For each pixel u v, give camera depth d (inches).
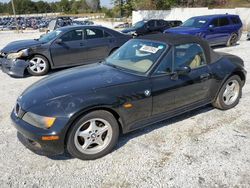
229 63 166.6
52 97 111.3
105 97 113.3
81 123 110.3
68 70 147.8
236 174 107.0
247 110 171.8
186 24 456.4
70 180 105.0
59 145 107.2
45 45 271.3
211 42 431.2
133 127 127.9
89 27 297.6
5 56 262.2
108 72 134.5
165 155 121.3
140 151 124.8
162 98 133.0
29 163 116.6
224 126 149.6
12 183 103.5
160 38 150.4
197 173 108.1
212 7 1192.2
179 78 138.4
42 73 275.4
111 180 104.8
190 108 151.3
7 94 213.9
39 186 101.7
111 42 308.7
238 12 850.8
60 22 746.8
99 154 119.0
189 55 146.6
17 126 113.0
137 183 102.8
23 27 1318.9
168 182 103.0
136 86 123.3
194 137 137.3
